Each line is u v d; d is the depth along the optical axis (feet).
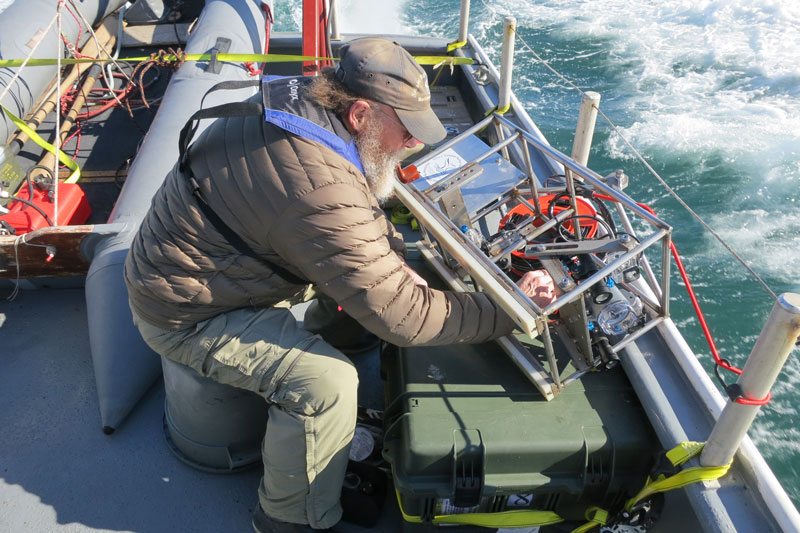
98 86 13.26
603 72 32.30
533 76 32.01
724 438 4.74
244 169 4.71
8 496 6.23
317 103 4.84
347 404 5.10
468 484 5.16
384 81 4.75
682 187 24.76
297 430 5.03
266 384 5.18
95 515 6.08
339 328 7.16
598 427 5.30
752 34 33.55
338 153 4.79
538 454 5.15
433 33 37.50
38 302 8.55
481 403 5.43
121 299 7.32
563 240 6.33
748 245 21.94
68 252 7.97
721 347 18.42
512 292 5.17
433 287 6.75
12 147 10.68
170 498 6.22
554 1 39.47
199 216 4.85
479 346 6.00
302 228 4.69
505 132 10.48
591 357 5.55
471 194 6.79
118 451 6.65
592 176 6.00
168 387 5.99
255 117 4.86
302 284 5.41
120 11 14.14
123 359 7.06
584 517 5.66
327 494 5.42
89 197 10.35
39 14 12.16
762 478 4.93
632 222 22.68
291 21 36.83
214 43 11.50
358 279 4.78
